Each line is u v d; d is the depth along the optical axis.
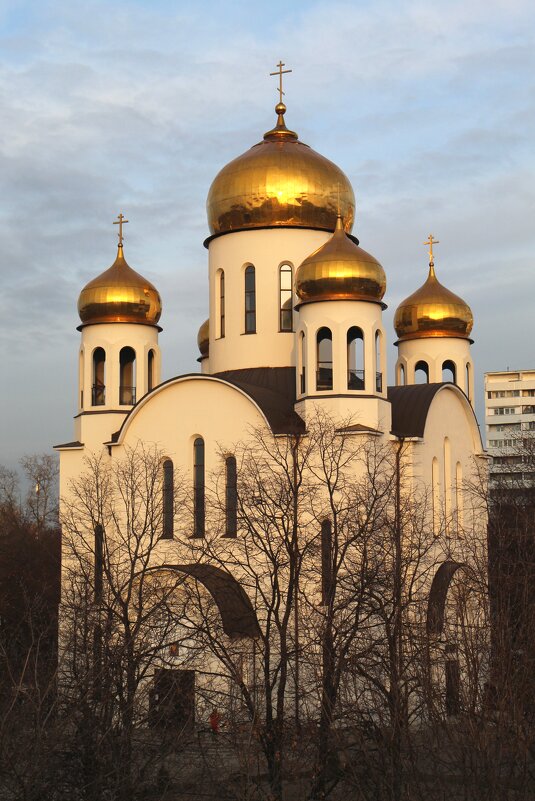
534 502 54.59
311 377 43.53
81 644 33.50
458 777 28.42
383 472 40.78
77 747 27.64
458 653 32.66
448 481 49.47
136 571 42.22
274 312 49.44
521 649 31.09
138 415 46.66
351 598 33.12
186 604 35.81
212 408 45.12
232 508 40.84
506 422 148.88
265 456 43.19
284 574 41.06
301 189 49.69
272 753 31.78
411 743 27.22
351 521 37.84
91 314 49.62
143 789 29.55
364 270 43.50
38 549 66.31
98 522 42.31
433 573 44.41
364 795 27.36
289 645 35.66
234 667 33.09
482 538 45.38
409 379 58.03
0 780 26.34
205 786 31.86
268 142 52.03
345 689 31.81
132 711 29.47
